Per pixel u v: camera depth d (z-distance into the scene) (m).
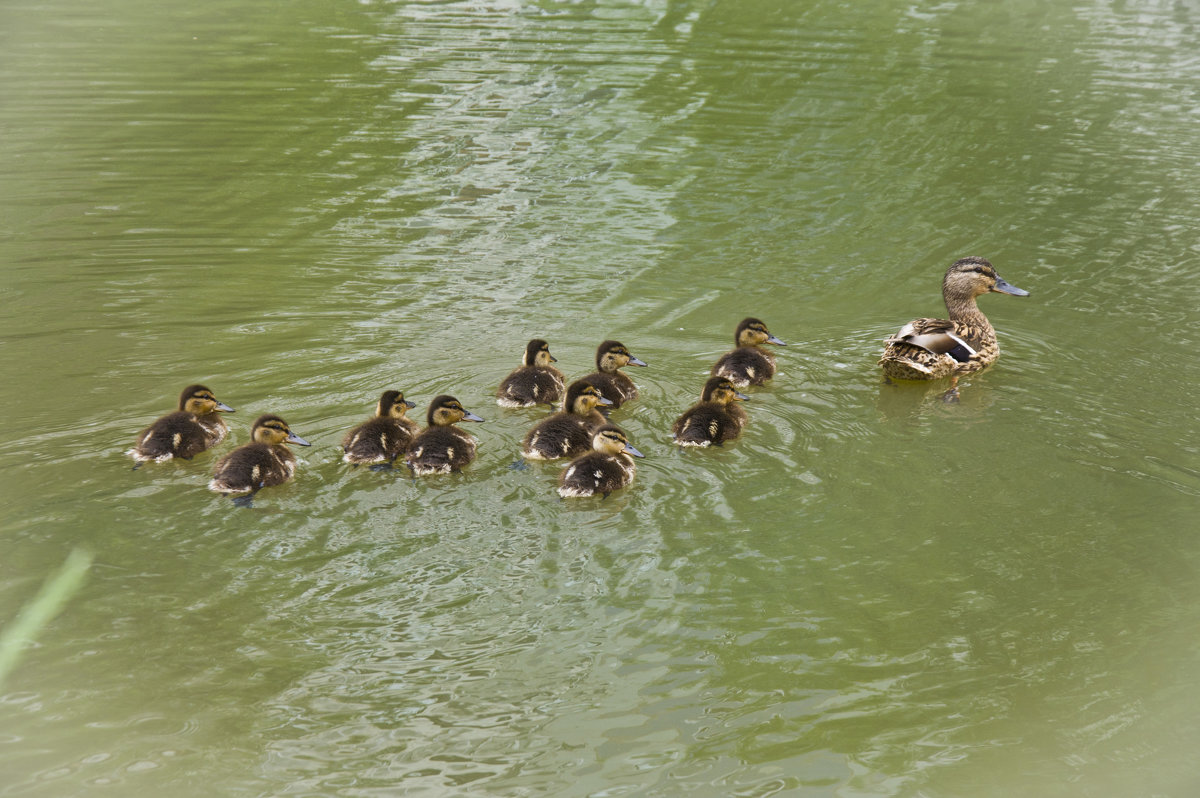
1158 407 9.34
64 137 16.19
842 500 7.67
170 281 11.75
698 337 10.84
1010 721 5.45
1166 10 24.94
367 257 12.56
